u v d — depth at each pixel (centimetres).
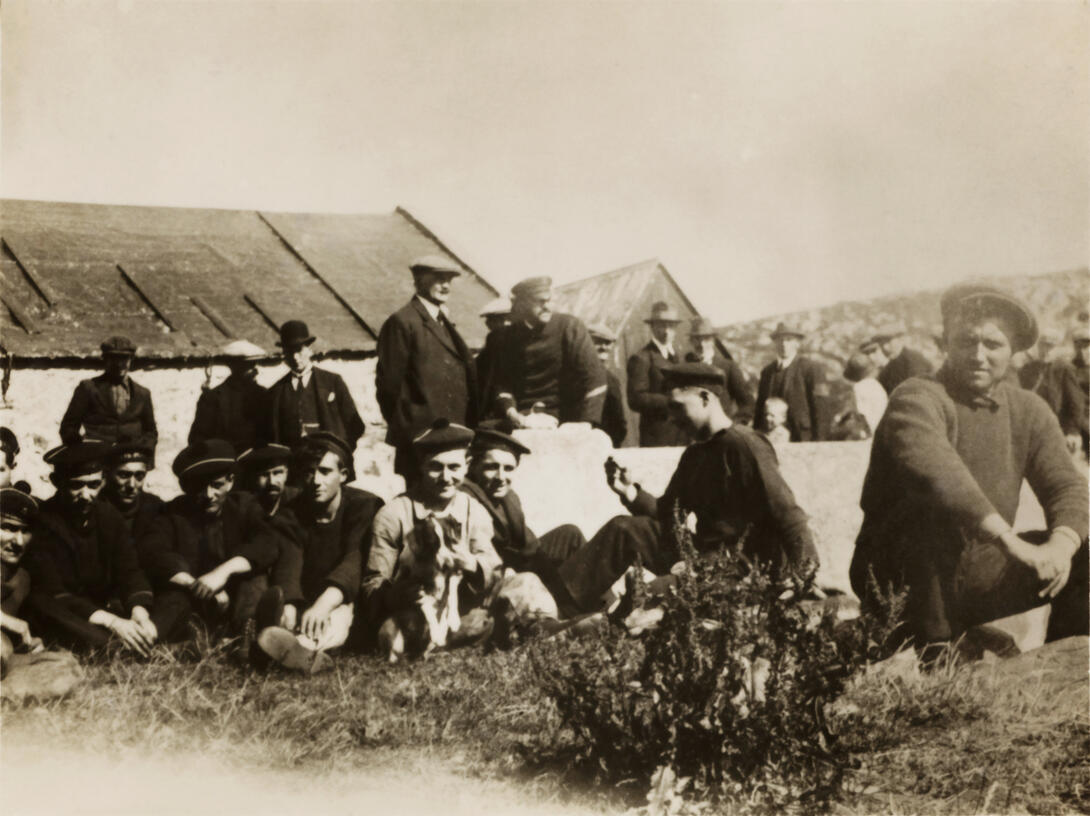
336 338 779
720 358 766
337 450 691
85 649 664
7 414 720
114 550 680
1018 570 721
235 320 767
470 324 782
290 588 679
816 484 723
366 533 691
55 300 750
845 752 517
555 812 514
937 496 727
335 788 547
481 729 592
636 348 765
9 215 778
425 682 639
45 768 572
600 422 762
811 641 517
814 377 754
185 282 780
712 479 706
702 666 512
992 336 738
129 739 594
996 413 734
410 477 741
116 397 731
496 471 703
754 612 518
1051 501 727
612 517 719
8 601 661
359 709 613
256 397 741
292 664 655
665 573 704
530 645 659
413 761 568
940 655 704
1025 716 609
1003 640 717
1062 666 667
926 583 719
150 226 804
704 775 507
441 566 681
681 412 718
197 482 689
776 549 701
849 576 720
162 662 662
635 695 523
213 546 687
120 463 684
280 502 691
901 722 596
